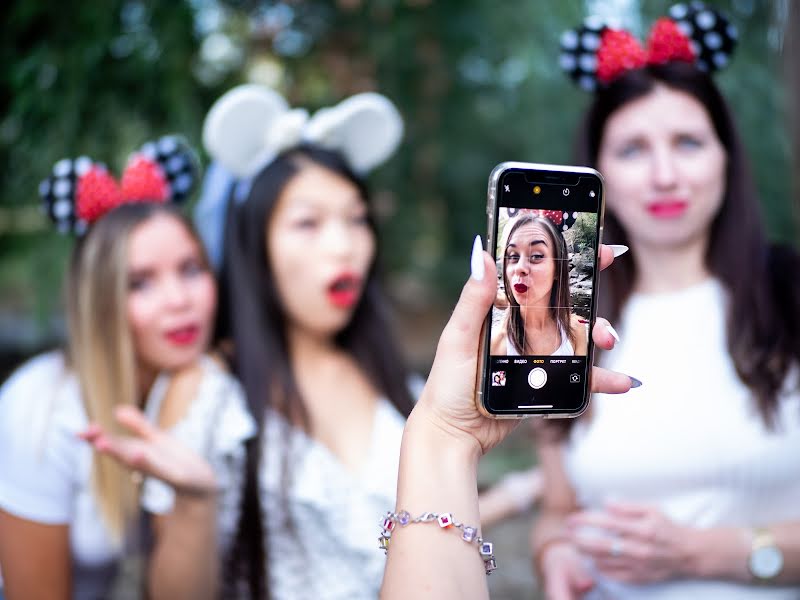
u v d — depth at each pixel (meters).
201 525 1.45
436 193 4.71
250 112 1.87
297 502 1.65
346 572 1.66
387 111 1.94
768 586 1.47
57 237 3.00
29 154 2.96
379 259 1.94
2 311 5.54
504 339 0.94
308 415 1.72
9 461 1.59
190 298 1.69
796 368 1.52
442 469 0.91
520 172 0.94
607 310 1.65
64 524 1.62
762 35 2.83
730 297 1.56
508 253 0.94
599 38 1.68
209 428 1.69
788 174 2.92
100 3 2.79
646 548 1.45
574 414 0.96
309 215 1.78
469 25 3.52
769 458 1.49
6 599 1.57
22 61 2.87
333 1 3.45
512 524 3.87
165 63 2.88
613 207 1.61
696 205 1.52
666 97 1.52
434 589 0.86
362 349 1.89
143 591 1.64
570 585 1.62
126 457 1.36
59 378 1.67
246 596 1.66
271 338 1.77
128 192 1.77
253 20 3.40
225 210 1.98
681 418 1.53
